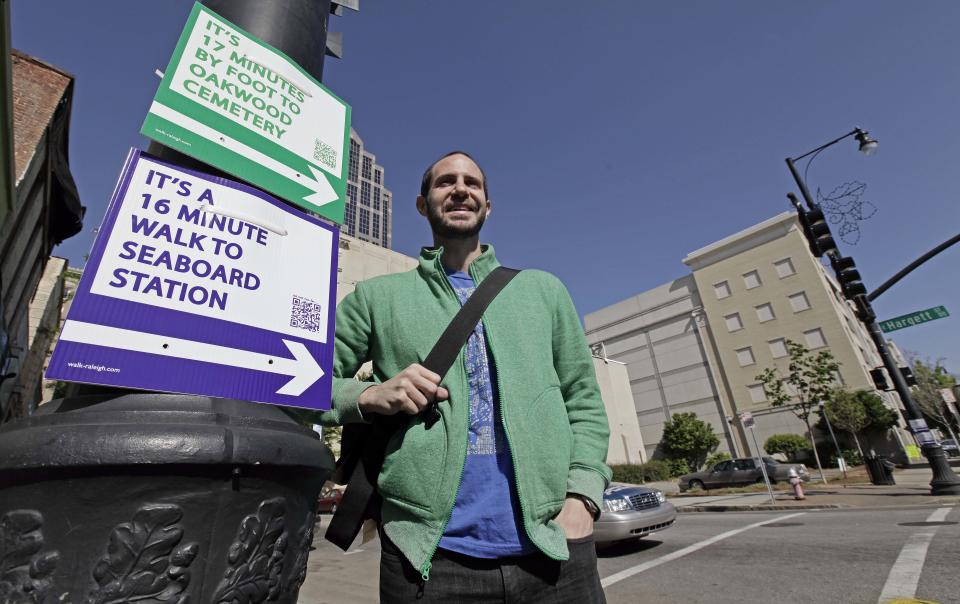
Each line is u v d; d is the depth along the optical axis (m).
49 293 16.23
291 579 0.89
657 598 4.42
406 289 1.66
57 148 9.63
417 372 1.30
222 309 1.01
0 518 0.71
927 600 3.62
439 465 1.27
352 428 1.48
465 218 1.81
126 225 0.95
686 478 19.30
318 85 1.58
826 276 36.38
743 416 11.88
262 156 1.29
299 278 1.20
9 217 7.39
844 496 11.27
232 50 1.34
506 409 1.34
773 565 5.15
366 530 1.41
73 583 0.68
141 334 0.88
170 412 0.81
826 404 27.47
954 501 8.55
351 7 2.21
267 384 1.03
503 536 1.24
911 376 10.28
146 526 0.71
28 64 8.70
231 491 0.79
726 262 37.94
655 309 42.09
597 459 1.45
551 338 1.61
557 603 1.23
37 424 0.76
